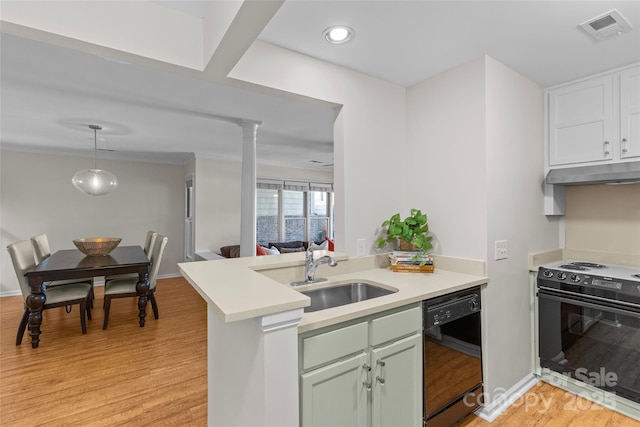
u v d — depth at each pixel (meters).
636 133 2.05
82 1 1.35
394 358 1.49
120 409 2.01
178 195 6.23
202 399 2.12
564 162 2.39
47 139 4.35
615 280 1.92
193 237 5.65
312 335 1.21
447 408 1.72
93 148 4.95
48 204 5.11
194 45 1.62
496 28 1.70
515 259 2.21
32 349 2.87
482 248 2.01
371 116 2.29
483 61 2.00
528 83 2.34
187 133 4.02
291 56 1.94
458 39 1.81
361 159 2.24
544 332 2.26
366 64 2.12
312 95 2.01
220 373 1.47
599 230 2.50
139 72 2.32
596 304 1.98
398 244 2.41
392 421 1.48
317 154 5.56
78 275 3.10
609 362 1.94
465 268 2.07
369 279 1.95
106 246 3.85
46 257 3.95
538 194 2.44
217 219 5.69
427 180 2.34
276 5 1.15
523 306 2.27
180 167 6.25
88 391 2.21
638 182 2.23
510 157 2.17
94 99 2.84
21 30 1.26
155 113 3.23
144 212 5.89
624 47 1.89
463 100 2.11
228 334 1.37
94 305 4.27
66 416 1.94
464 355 1.83
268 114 3.29
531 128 2.37
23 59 2.12
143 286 3.45
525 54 1.98
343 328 1.30
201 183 5.52
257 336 1.06
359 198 2.23
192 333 3.27
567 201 2.67
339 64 2.12
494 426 1.83
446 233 2.21
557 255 2.60
